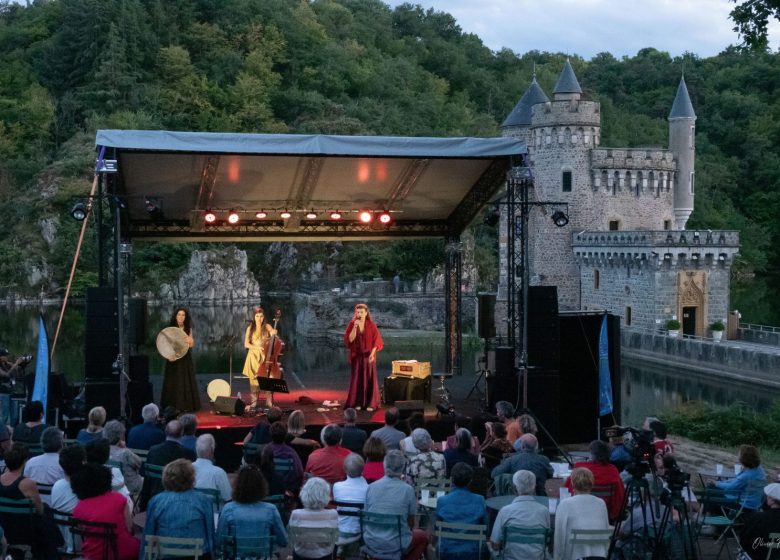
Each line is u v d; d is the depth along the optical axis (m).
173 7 162.50
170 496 9.07
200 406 20.48
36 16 170.12
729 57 182.00
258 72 151.38
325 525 9.64
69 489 10.09
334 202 25.11
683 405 30.58
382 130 142.25
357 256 105.25
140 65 151.62
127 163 21.12
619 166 81.56
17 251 119.75
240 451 18.06
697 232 69.94
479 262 100.69
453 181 24.12
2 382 20.70
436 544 11.01
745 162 143.38
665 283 69.94
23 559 9.83
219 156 21.08
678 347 64.62
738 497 12.08
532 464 12.03
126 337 23.52
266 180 23.03
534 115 82.62
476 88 188.12
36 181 128.75
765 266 129.12
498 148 20.05
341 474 12.15
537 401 19.61
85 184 126.50
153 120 138.62
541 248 82.56
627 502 11.01
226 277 112.12
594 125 81.44
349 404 20.83
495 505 10.81
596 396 21.09
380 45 190.75
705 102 160.50
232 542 8.99
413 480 12.11
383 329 80.88
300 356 63.06
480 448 14.75
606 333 20.31
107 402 17.86
